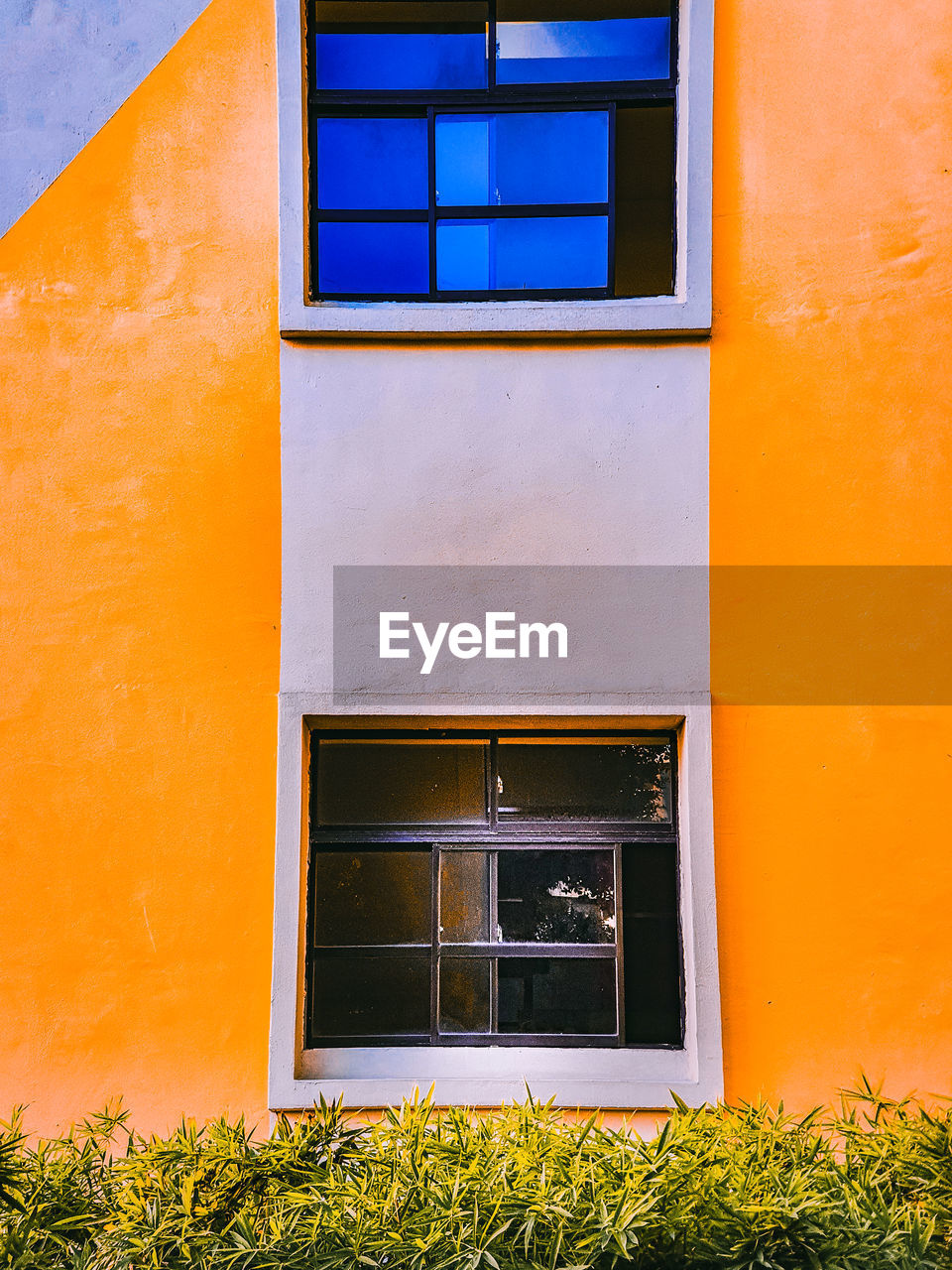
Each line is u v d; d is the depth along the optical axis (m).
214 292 3.79
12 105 3.84
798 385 3.73
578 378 3.73
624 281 4.29
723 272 3.76
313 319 3.71
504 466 3.71
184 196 3.81
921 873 3.59
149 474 3.76
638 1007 3.68
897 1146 2.91
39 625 3.72
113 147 3.83
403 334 3.72
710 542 3.69
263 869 3.64
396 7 3.94
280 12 3.78
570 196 3.92
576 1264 2.29
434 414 3.73
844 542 3.69
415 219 3.93
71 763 3.68
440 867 3.78
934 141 3.74
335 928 3.74
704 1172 2.58
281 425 3.75
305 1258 2.42
